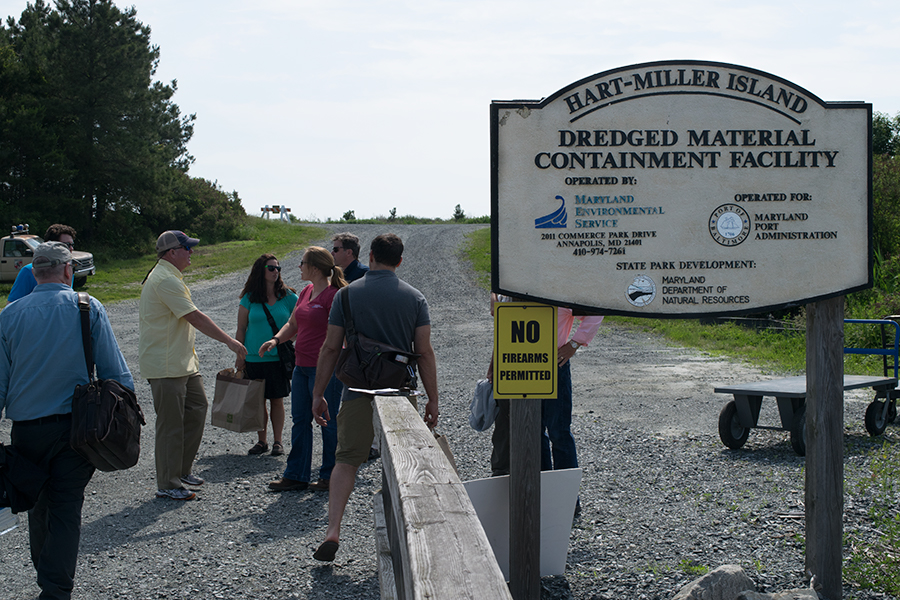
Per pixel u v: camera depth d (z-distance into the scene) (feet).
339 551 13.61
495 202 10.30
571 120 10.34
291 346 20.62
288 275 86.53
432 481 7.13
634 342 46.88
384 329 13.17
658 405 27.50
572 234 10.39
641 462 19.33
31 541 11.85
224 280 84.28
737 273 10.57
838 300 10.84
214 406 19.71
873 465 17.84
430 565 5.19
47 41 105.19
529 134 10.33
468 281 80.94
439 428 23.99
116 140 105.60
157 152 112.98
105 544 14.12
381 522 12.31
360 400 12.85
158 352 16.69
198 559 13.30
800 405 19.67
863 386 21.24
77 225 108.88
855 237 10.68
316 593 11.80
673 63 10.37
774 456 19.75
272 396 20.53
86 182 109.81
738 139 10.50
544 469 15.21
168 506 16.42
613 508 15.46
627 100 10.39
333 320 13.42
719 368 36.32
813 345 10.94
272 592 11.86
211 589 12.00
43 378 10.98
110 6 104.06
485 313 60.23
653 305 10.49
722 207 10.50
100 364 11.51
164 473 16.79
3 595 12.12
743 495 16.03
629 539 13.57
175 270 16.85
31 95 103.65
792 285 10.64
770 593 10.39
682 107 10.41
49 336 11.09
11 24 121.19
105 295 71.61
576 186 10.37
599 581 11.77
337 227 150.30
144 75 106.63
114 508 16.35
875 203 63.67
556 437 14.39
